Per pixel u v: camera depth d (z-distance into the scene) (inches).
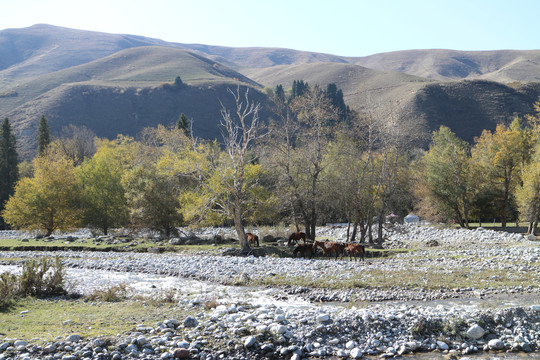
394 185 1761.8
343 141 1776.6
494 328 517.3
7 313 545.6
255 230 2080.5
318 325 498.3
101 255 1349.7
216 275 890.7
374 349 462.3
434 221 2716.5
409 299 671.1
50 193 2118.6
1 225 3216.0
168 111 7155.5
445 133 2605.8
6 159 3307.1
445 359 440.5
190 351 426.6
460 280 794.8
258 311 550.3
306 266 973.2
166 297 650.2
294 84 6761.8
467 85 6752.0
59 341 432.1
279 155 1680.6
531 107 6190.9
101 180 2333.9
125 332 466.6
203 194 1720.0
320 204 1763.0
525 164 2330.2
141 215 1863.9
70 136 5310.0
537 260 975.0
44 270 700.0
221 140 6599.4
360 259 1154.0
